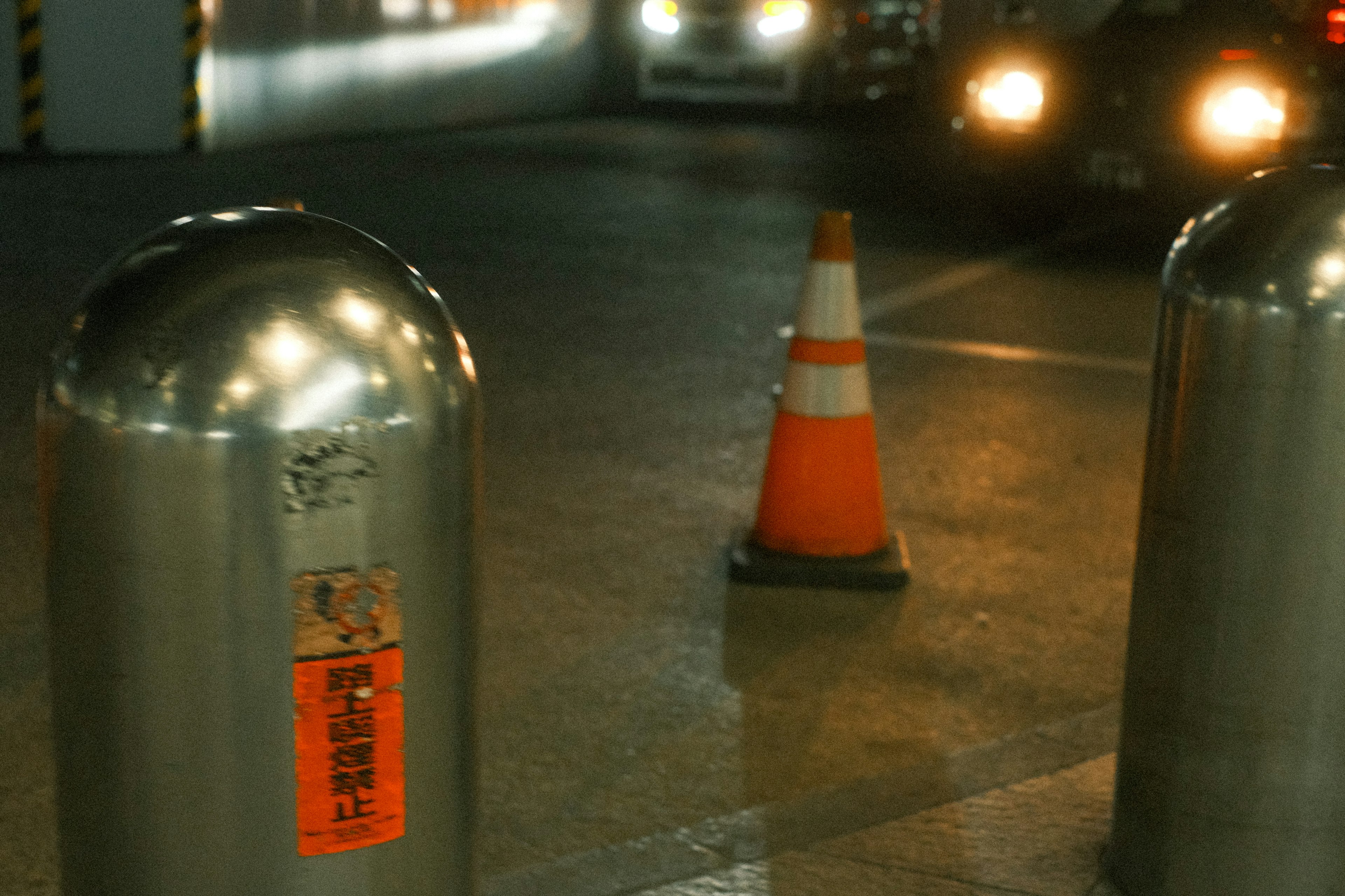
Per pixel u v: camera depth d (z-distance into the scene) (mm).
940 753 2938
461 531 1495
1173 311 2139
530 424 5191
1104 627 3641
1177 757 2236
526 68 17594
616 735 2975
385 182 11219
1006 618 3670
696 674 3273
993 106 8695
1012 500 4570
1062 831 2611
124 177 10680
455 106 16312
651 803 2705
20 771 2727
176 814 1443
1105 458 5027
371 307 1444
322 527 1398
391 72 15141
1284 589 2100
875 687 3250
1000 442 5172
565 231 9344
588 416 5316
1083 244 9500
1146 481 2244
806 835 2598
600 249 8734
